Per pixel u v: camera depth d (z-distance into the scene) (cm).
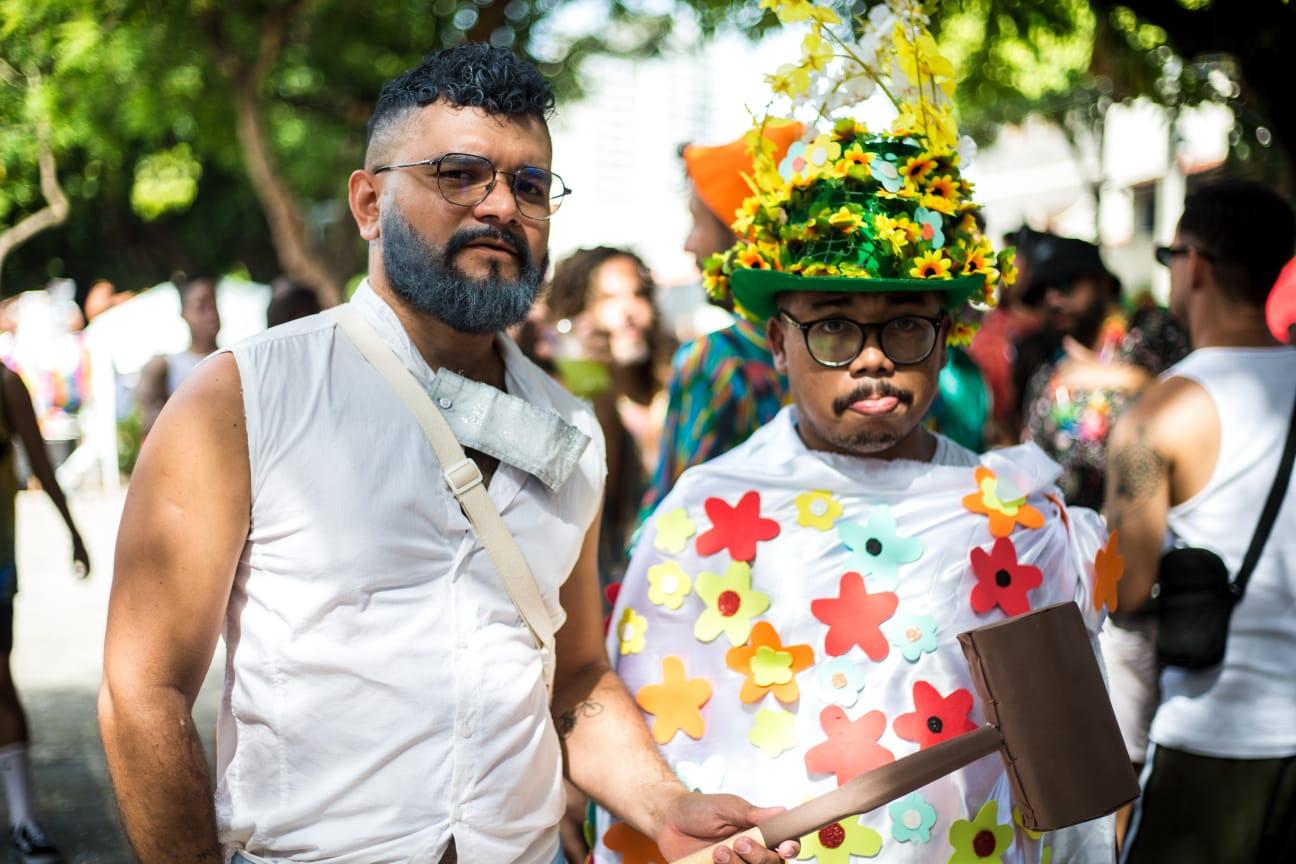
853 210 237
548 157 211
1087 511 263
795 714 241
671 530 251
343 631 194
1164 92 621
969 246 243
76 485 1566
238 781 197
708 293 268
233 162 1647
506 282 205
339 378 201
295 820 193
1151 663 306
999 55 813
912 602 241
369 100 1574
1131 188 1717
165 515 192
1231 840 285
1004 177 2047
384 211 206
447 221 203
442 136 203
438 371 210
